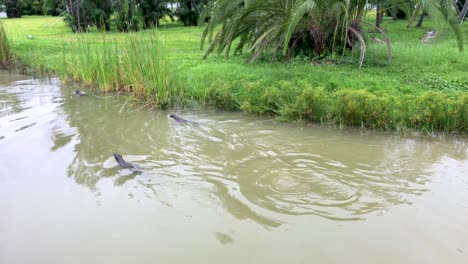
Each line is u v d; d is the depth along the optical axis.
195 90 7.44
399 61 9.67
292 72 8.52
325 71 8.58
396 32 16.62
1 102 7.35
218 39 10.65
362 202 3.63
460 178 4.14
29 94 8.08
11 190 3.91
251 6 9.69
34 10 40.25
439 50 11.04
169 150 5.02
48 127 5.89
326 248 2.98
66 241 3.12
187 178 4.18
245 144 5.23
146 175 4.25
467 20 21.20
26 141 5.25
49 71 10.32
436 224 3.26
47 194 3.84
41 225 3.33
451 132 5.62
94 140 5.37
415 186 3.96
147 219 3.40
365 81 7.54
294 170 4.36
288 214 3.45
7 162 4.56
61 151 4.93
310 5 8.11
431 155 4.82
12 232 3.23
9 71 10.88
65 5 24.14
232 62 10.45
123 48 7.97
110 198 3.76
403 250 2.93
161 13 22.95
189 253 2.95
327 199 3.69
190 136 5.57
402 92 6.94
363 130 5.80
